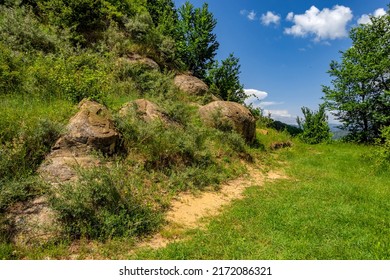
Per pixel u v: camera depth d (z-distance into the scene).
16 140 6.63
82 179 6.19
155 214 6.58
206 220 6.80
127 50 18.17
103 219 5.73
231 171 10.69
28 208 5.63
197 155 10.00
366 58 21.03
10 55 10.29
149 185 7.81
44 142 7.06
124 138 8.34
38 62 10.62
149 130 8.88
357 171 11.98
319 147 19.19
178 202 7.59
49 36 13.38
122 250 5.25
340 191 8.78
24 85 9.45
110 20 19.05
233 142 12.42
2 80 9.30
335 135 22.83
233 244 5.41
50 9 15.91
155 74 16.00
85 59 12.66
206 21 24.41
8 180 5.91
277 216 6.75
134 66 15.61
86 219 5.66
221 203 8.02
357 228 6.10
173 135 9.73
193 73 24.52
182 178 8.62
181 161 9.41
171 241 5.73
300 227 6.14
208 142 11.62
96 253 5.11
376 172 11.66
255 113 20.92
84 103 8.52
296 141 19.48
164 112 11.12
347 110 22.06
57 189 5.96
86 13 16.44
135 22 20.11
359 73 20.83
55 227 5.35
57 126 7.27
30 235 5.20
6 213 5.43
